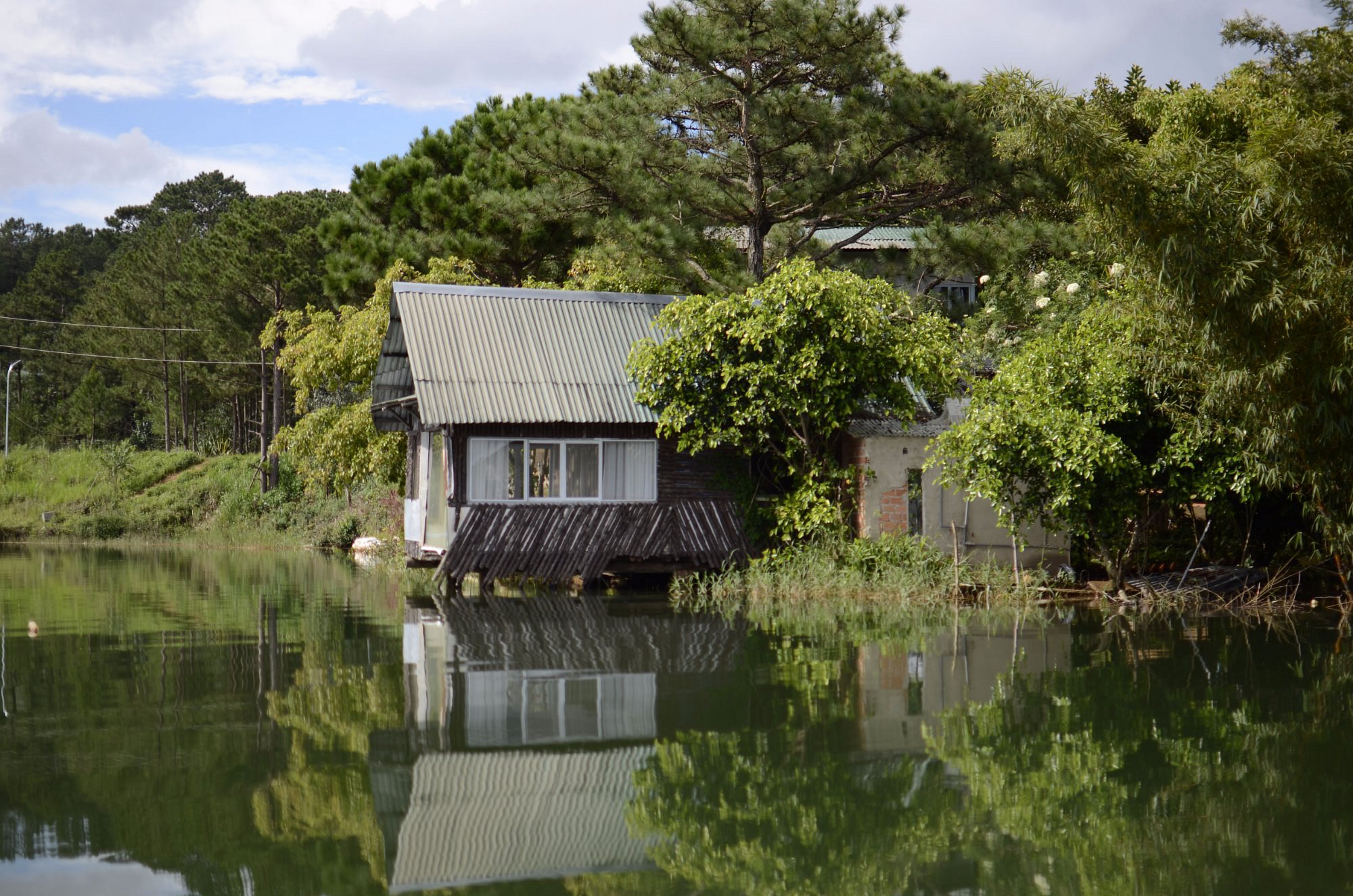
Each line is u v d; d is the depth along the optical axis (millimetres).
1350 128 13992
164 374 57469
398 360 22391
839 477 18766
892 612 16188
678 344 18609
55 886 5914
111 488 46250
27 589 21266
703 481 20172
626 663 12031
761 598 17953
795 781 7801
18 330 74188
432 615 16297
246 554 33156
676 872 6168
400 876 6102
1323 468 14531
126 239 90125
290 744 8734
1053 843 6574
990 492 16484
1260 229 13500
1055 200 24469
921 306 25859
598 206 25531
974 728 9141
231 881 6004
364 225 32469
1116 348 16359
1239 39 14570
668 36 23328
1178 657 12250
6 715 9734
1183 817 6980
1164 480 16688
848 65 23359
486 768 8117
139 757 8352
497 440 19344
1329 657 12180
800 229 27984
